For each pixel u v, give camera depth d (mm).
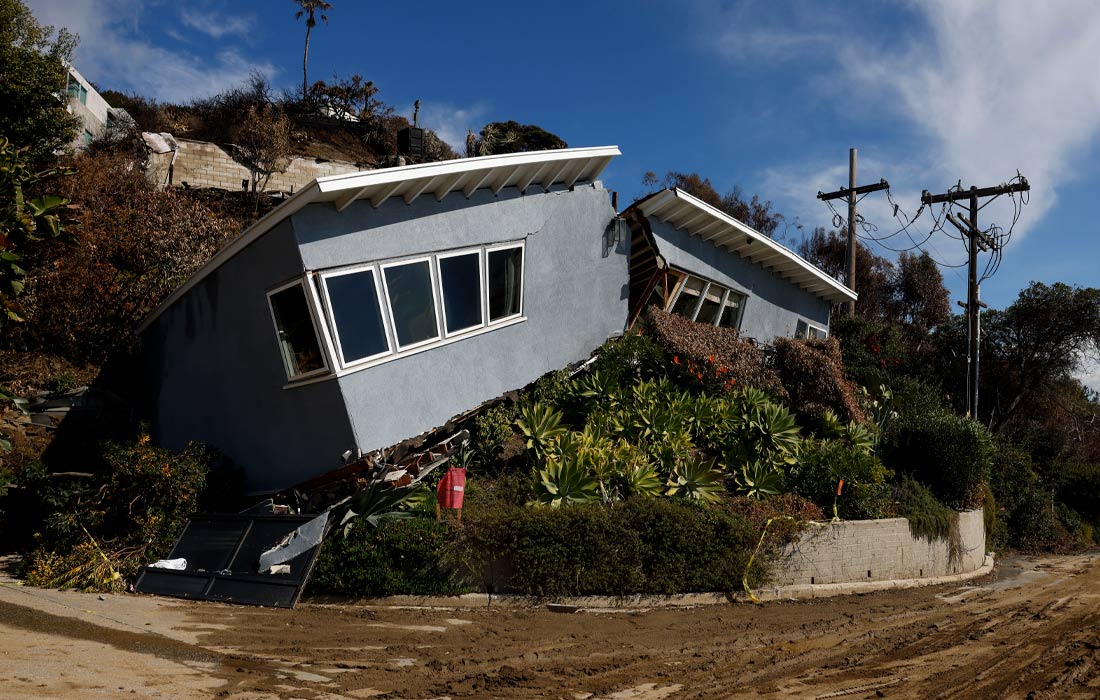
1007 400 30219
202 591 9016
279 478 11156
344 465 10234
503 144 38219
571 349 14555
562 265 14344
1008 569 17281
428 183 11328
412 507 10227
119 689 5371
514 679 6484
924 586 13664
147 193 18516
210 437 12531
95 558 9367
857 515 13609
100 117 30844
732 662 7426
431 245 11750
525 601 9562
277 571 9070
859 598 11844
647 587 10273
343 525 9680
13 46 17594
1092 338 28828
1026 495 23391
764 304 20141
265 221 10445
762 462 13852
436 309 11766
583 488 11008
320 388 10422
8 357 13570
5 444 10508
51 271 14508
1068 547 24047
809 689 6613
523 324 13414
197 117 36938
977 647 8320
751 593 10992
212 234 18391
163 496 10297
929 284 35500
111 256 16062
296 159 29984
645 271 16359
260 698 5535
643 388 14258
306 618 8266
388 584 9180
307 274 10086
